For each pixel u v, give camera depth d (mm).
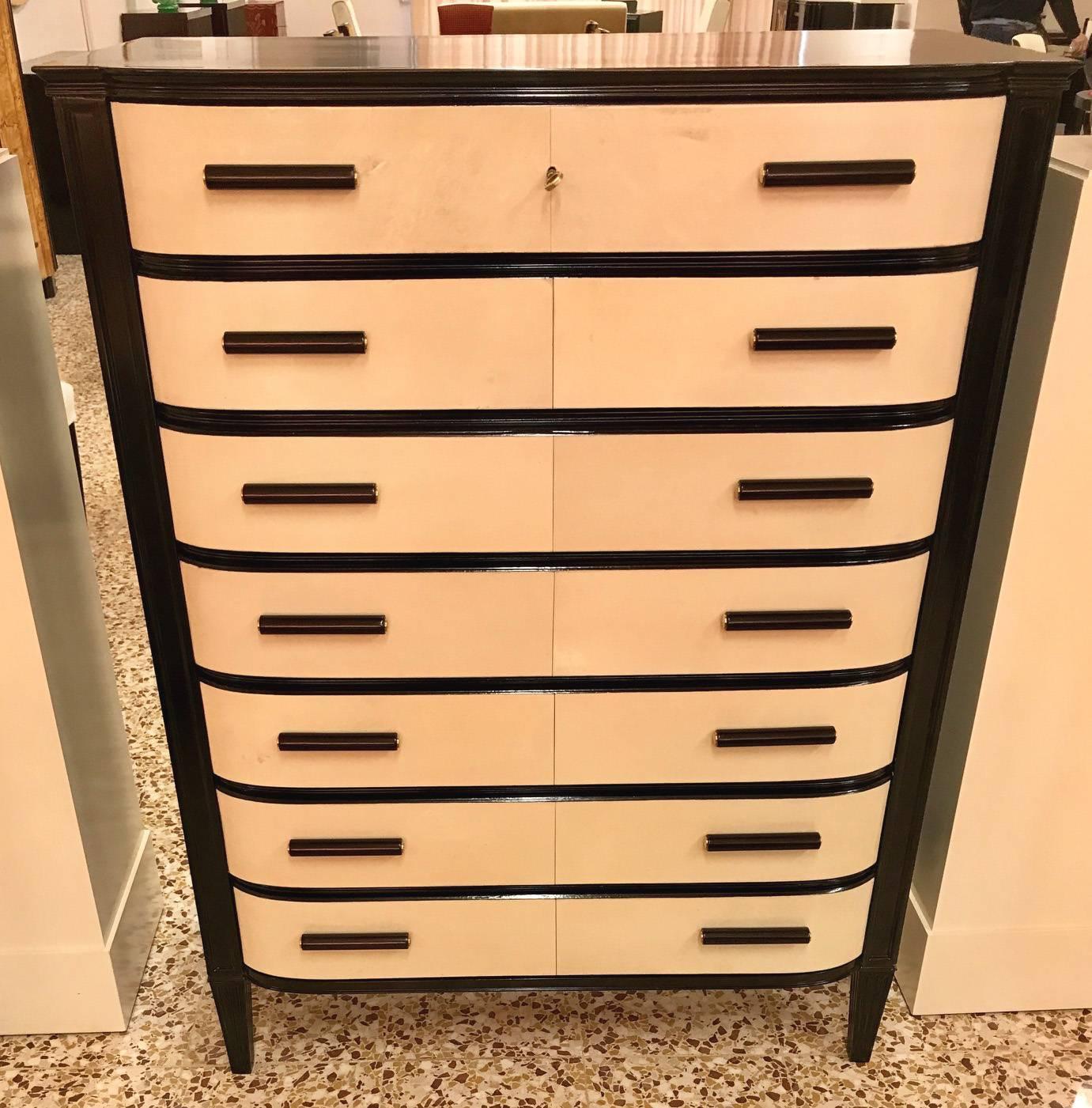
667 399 1111
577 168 1011
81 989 1544
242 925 1401
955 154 1025
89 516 3070
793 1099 1467
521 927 1390
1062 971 1585
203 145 993
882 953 1440
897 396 1120
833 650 1240
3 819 1431
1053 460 1284
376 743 1260
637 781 1307
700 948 1411
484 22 2826
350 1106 1457
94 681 1569
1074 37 2871
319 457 1129
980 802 1468
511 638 1223
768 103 994
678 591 1201
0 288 1320
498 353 1086
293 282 1051
